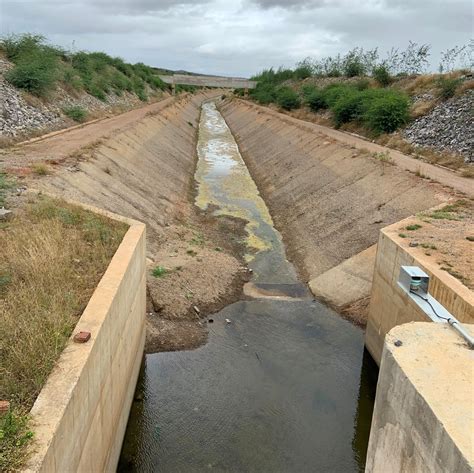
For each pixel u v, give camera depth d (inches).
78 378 228.5
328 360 498.6
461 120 1000.9
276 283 658.8
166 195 929.5
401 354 203.0
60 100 1284.4
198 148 1753.2
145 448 372.2
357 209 753.0
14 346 246.8
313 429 403.9
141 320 453.1
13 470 174.6
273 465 365.4
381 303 480.7
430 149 979.9
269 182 1176.2
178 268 619.8
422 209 642.2
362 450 386.3
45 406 208.4
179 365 472.4
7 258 346.6
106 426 296.8
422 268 402.3
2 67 1157.1
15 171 612.7
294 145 1344.7
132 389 406.9
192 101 3422.7
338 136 1256.2
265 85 2994.6
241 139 1947.6
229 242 789.9
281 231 858.1
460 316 344.5
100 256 382.6
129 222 473.1
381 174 809.5
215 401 427.2
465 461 143.9
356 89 1712.6
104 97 1718.8
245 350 505.0
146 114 1621.6
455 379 185.9
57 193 571.5
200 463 362.6
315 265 686.5
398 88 1550.2
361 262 624.7
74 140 930.7
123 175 847.1
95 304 299.4
